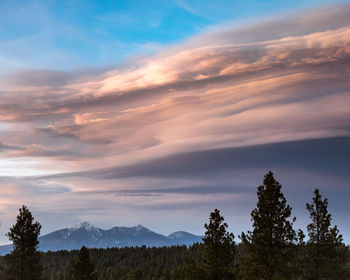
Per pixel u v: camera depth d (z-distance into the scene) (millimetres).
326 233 40219
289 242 39969
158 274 133000
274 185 41188
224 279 45031
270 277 38688
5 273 51812
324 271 39062
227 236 46375
